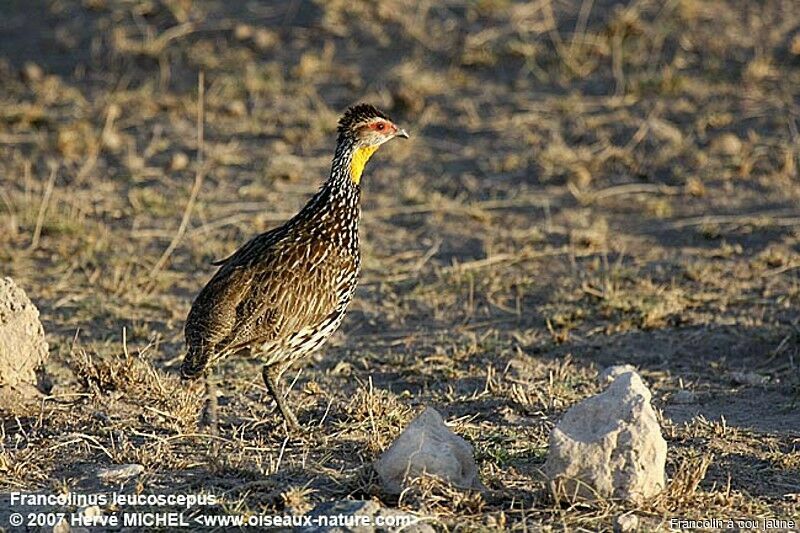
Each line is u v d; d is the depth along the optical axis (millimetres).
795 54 26594
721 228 20906
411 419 14180
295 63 27703
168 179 23438
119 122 25766
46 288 19094
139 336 17266
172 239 21016
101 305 18297
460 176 23312
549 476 11836
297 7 29469
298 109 26078
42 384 14875
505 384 15523
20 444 13539
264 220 21703
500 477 12500
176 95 26812
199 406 14578
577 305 18312
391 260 20219
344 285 14656
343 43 28297
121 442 13523
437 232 21250
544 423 14242
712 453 13344
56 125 25672
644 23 27875
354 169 14875
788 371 16125
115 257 20203
